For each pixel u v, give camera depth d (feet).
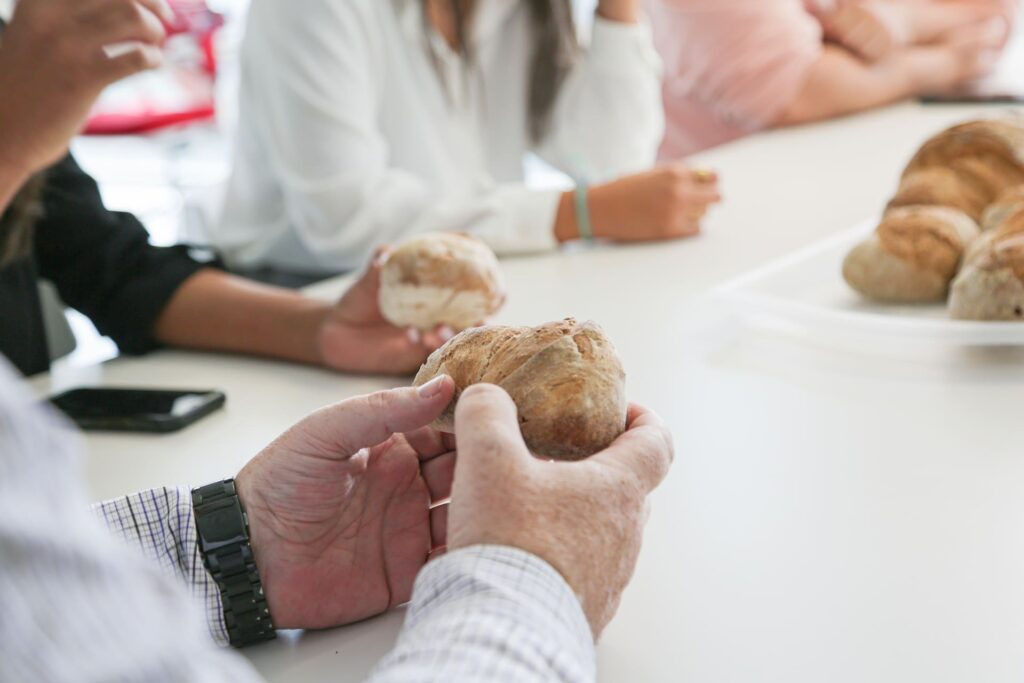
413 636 1.77
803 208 4.72
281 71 4.78
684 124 7.34
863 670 2.09
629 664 2.12
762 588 2.29
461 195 5.09
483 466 1.91
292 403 3.22
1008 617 2.19
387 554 2.31
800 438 2.82
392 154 5.28
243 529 2.23
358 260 4.79
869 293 3.59
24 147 3.24
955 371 3.14
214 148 11.42
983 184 3.70
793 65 6.45
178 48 9.25
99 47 3.17
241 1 11.39
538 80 5.64
